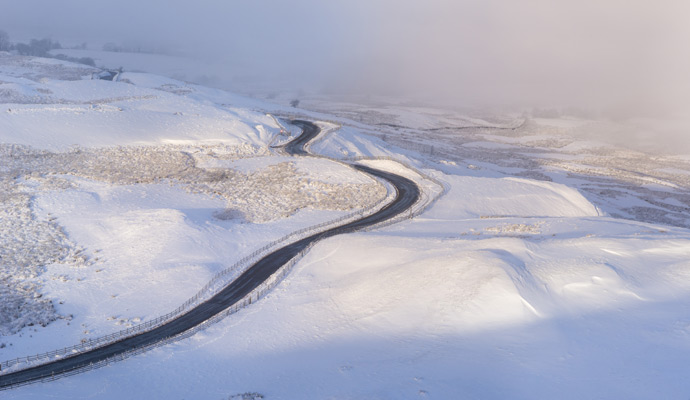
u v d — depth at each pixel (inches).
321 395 1017.5
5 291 1722.4
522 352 1095.6
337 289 1620.3
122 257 2000.5
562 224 2215.8
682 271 1408.7
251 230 2301.9
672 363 978.7
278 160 3260.3
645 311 1212.5
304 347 1294.3
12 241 2103.8
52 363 1304.1
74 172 2893.7
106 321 1553.9
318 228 2316.7
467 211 2623.0
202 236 2145.7
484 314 1266.0
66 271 1894.7
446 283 1424.7
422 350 1167.6
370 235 2106.3
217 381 1164.5
